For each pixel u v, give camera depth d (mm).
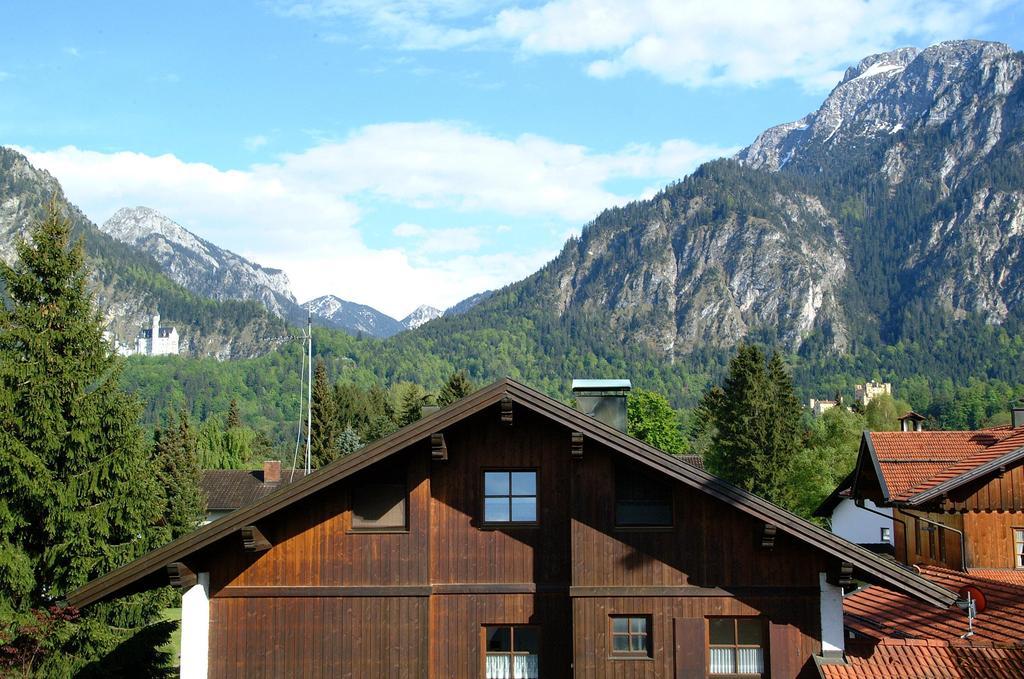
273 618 21125
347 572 21234
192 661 20891
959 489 30609
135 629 33031
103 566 30719
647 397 127875
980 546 30453
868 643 21266
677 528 21062
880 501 35812
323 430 125625
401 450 20812
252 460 128875
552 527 21547
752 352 100812
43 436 29844
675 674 20625
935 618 24156
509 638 21422
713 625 21016
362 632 21062
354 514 21453
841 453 89438
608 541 21125
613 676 20719
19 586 28953
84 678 29172
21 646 28422
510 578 21438
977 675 19484
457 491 21672
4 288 30859
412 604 21109
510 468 21703
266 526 21297
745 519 21016
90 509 30453
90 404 30594
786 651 20594
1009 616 22641
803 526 20125
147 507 32062
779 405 101875
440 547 21516
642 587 20922
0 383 29406
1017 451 30094
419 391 142250
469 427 21812
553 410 20719
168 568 20328
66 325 30906
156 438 77438
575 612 20938
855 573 21078
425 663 20953
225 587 21188
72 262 31375
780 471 93312
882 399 136250
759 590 20766
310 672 20953
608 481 21297
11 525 29266
